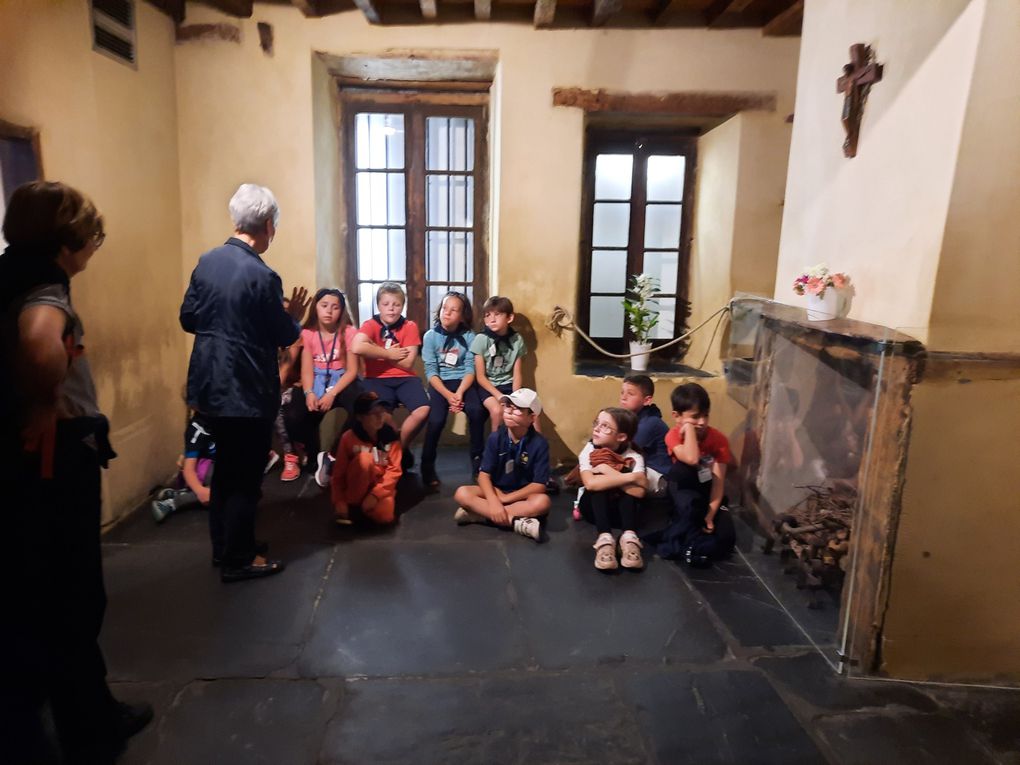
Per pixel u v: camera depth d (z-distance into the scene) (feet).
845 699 6.30
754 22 11.68
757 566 8.82
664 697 6.24
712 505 9.20
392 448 9.97
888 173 6.82
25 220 4.59
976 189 5.82
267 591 7.93
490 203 13.44
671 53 11.79
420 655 6.79
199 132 11.69
